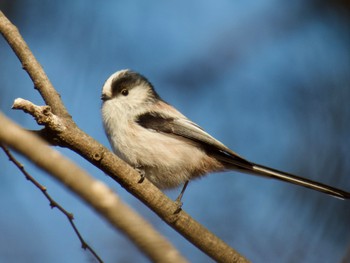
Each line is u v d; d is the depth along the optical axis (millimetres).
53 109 8031
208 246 8125
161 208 8125
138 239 4941
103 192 4973
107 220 4973
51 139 7422
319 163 13773
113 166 7824
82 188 4949
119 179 7969
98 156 7656
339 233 12695
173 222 8148
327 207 12930
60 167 4934
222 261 8109
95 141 7648
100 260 7281
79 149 7570
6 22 8516
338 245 12602
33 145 4949
